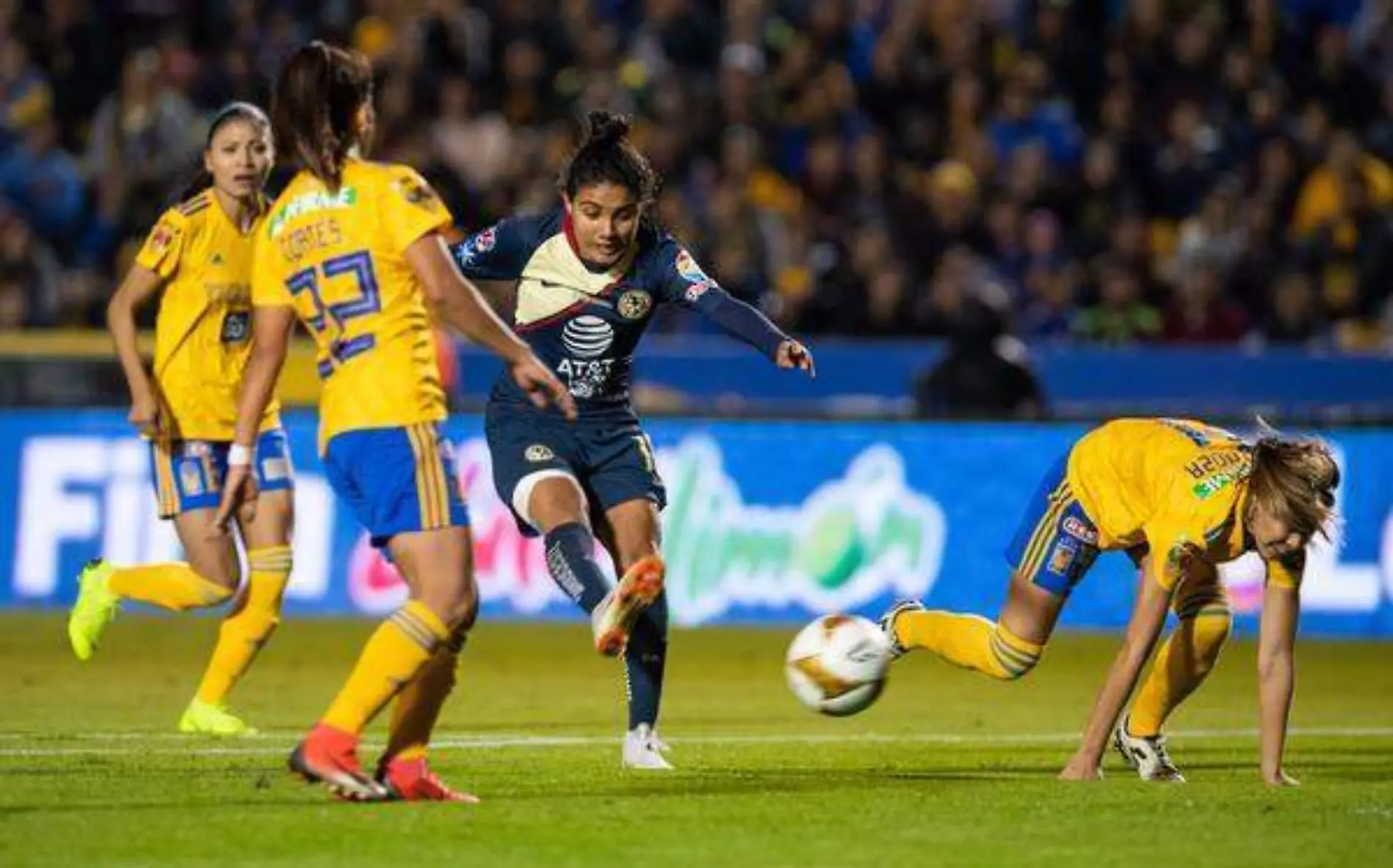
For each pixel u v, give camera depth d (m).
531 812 21.73
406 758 22.38
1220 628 25.81
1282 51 69.06
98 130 64.00
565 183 25.48
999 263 61.78
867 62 68.75
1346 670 44.69
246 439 22.64
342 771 21.67
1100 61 68.50
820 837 20.52
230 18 68.94
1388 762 28.81
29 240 60.19
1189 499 24.25
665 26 68.50
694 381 57.72
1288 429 52.56
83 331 59.53
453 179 59.62
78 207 63.62
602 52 66.62
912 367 58.12
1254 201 63.25
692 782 24.81
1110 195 64.06
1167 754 29.28
